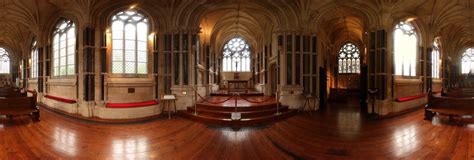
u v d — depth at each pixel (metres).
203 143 6.54
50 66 13.41
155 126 8.77
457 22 15.94
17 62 23.31
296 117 10.70
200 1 11.98
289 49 12.68
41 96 14.16
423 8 13.79
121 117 10.27
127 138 7.00
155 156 5.43
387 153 5.59
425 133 7.46
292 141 6.75
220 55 23.89
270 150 5.92
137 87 11.48
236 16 16.73
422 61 14.80
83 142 6.52
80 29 11.04
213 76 20.55
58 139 6.80
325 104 15.13
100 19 10.98
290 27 12.61
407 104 13.00
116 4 11.06
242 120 9.12
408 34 14.48
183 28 12.00
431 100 9.88
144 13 11.76
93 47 10.81
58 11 12.42
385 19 11.77
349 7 12.41
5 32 18.52
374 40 12.01
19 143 6.37
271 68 16.80
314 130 8.12
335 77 23.03
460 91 12.03
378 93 11.82
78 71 11.12
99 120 9.81
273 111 10.64
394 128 8.32
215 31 19.64
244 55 24.97
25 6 12.88
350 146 6.22
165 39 12.09
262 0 12.45
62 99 11.76
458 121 9.36
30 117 10.15
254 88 22.52
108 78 11.04
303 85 12.73
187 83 11.99
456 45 23.67
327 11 12.73
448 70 21.38
